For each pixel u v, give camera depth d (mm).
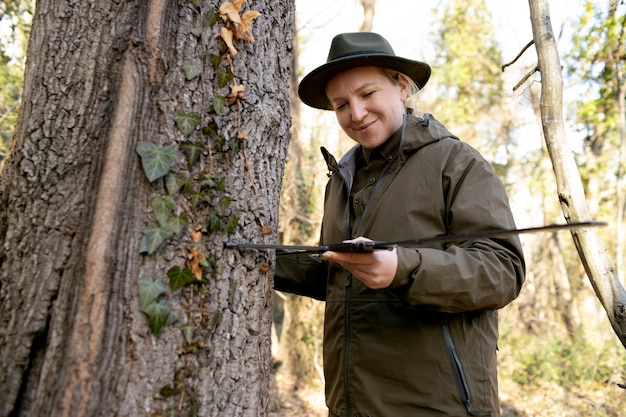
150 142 1193
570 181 1836
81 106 1221
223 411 1247
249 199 1353
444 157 1515
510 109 9305
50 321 1106
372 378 1481
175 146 1222
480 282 1283
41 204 1189
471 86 9602
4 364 1102
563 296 9234
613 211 8852
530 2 2027
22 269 1159
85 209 1158
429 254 1271
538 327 8383
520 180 9961
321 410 5512
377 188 1609
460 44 9445
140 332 1124
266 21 1476
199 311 1213
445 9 9688
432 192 1492
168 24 1253
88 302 1090
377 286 1227
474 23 9570
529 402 5695
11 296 1148
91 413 1056
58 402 1055
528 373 6391
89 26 1259
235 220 1295
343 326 1588
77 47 1256
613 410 5273
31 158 1225
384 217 1542
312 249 1155
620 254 5973
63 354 1076
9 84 4414
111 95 1217
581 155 8305
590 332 7246
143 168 1171
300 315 6512
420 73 1697
